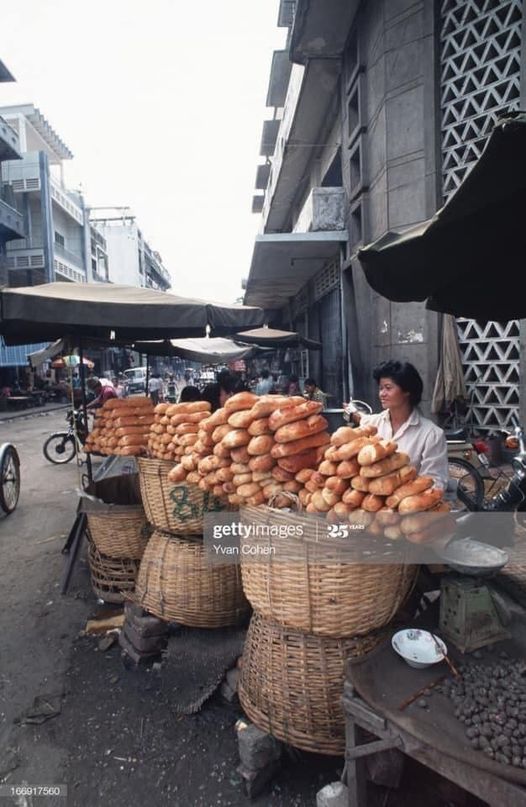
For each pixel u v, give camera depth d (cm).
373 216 727
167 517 269
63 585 362
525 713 137
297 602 183
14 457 604
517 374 559
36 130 3353
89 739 219
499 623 177
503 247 179
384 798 168
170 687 245
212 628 262
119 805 186
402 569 189
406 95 629
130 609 282
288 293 1568
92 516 336
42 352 818
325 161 1115
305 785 194
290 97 1103
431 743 130
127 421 329
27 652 289
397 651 165
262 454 186
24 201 2730
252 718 200
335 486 166
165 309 338
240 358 1088
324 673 188
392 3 639
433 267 186
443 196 600
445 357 592
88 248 3591
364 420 268
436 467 233
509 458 530
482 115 554
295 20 779
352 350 861
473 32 557
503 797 119
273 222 1739
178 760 206
